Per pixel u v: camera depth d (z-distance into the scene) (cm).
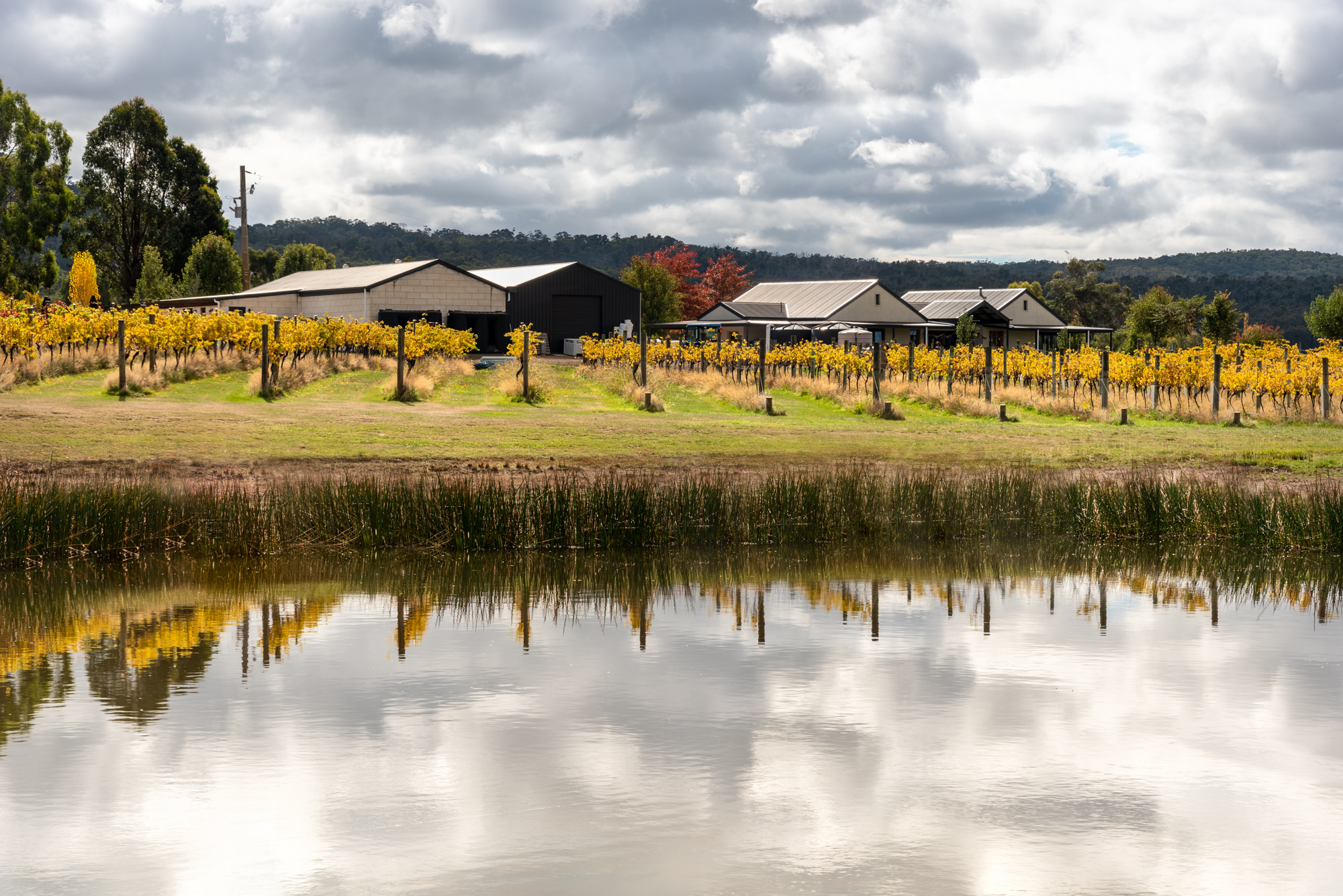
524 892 498
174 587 1116
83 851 537
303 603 1057
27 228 7775
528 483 1365
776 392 3209
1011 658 883
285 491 1332
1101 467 1872
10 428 1897
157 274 7294
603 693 785
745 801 599
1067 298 10538
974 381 3662
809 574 1214
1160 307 6562
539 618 1006
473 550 1315
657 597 1098
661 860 532
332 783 620
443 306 4894
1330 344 3606
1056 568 1251
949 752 676
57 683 798
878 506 1432
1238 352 3625
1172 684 815
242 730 704
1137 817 583
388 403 2611
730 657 880
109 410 2188
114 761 648
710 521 1377
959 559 1304
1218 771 649
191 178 8644
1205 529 1432
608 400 2897
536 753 668
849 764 654
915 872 522
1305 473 1823
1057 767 651
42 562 1214
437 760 654
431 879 511
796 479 1478
